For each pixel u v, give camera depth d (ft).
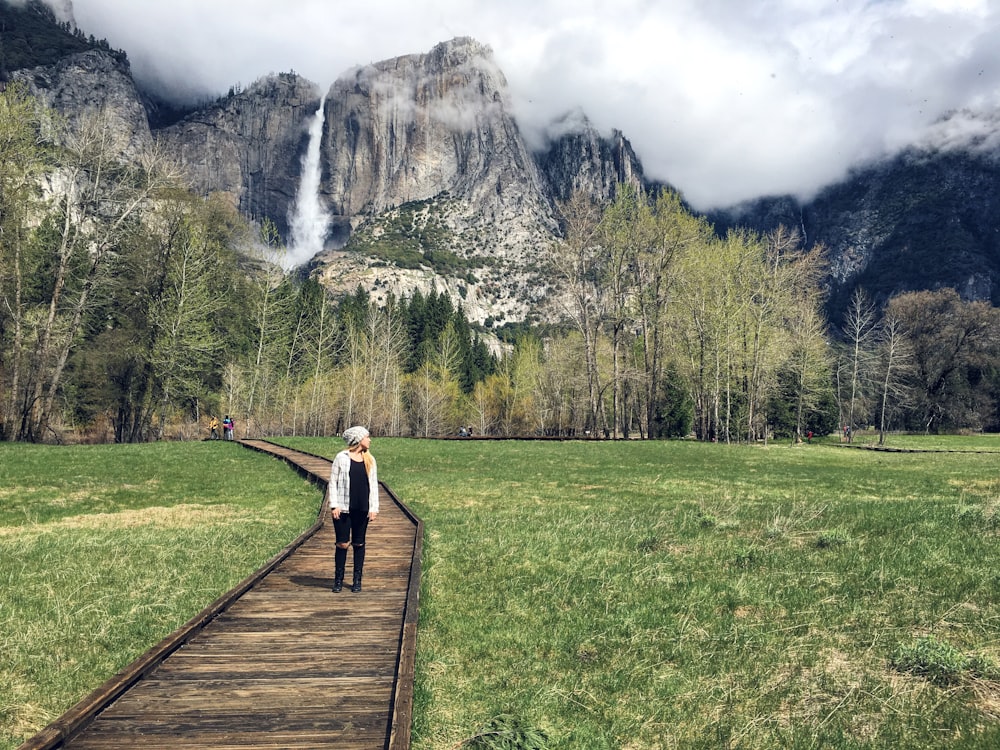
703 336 183.42
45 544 41.01
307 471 82.99
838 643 22.89
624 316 185.37
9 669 21.63
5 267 126.93
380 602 27.73
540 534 42.93
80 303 138.72
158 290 169.17
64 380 160.25
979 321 296.10
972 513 43.45
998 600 26.18
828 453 139.23
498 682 20.70
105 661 22.27
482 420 314.76
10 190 121.08
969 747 16.29
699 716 18.42
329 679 19.35
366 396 271.49
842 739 16.84
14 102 120.78
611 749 16.81
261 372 224.33
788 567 32.12
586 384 195.72
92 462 90.74
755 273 178.81
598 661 22.25
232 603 27.30
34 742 14.15
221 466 93.91
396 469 94.48
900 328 304.30
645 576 31.76
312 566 34.55
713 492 67.46
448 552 38.01
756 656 22.11
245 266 213.46
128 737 15.51
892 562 32.14
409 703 16.76
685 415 285.84
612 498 63.31
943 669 20.01
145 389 173.37
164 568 34.78
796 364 211.61
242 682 19.01
